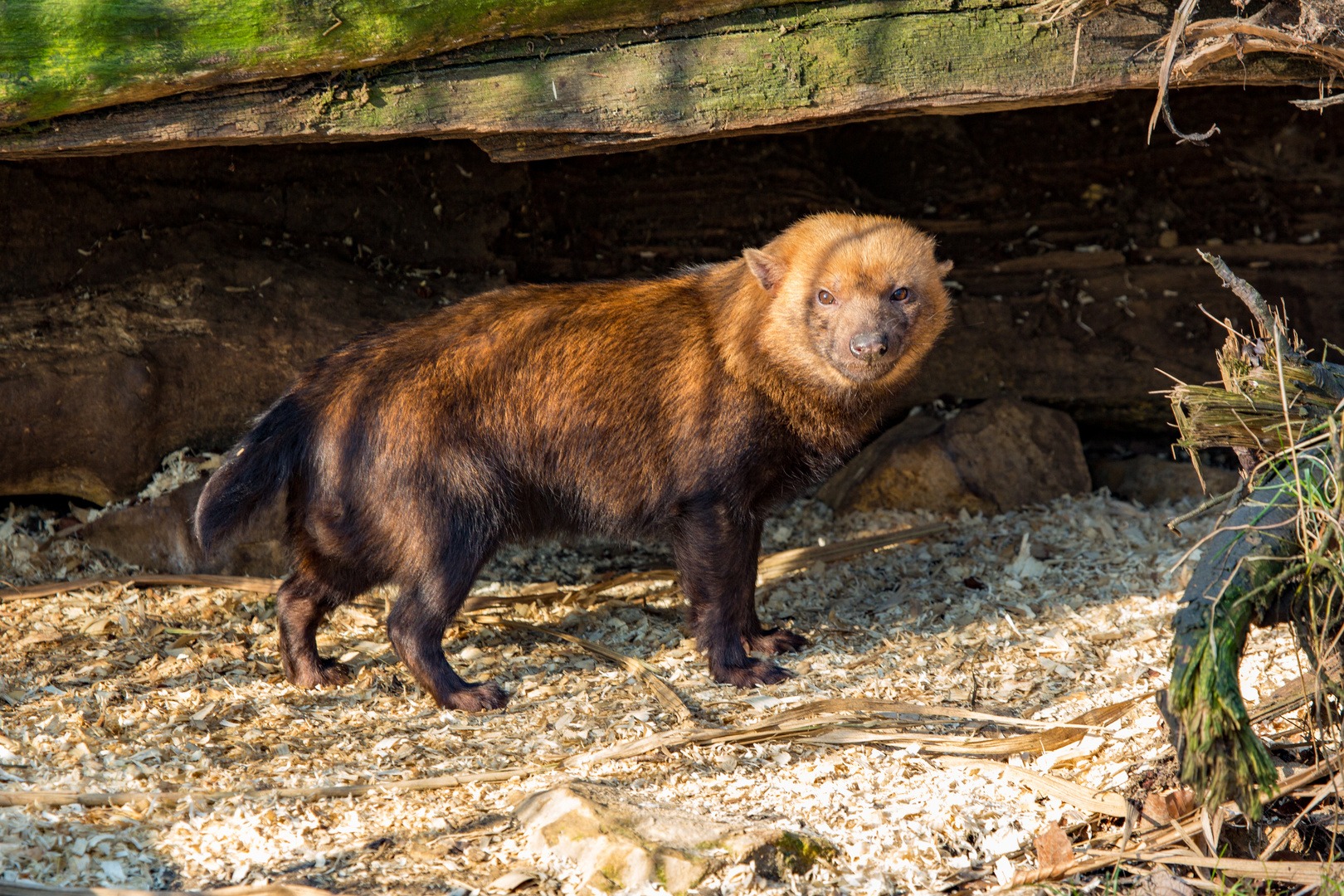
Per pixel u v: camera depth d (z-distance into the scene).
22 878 4.12
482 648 7.07
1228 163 10.59
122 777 4.98
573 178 10.36
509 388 6.16
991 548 8.65
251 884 4.22
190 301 8.39
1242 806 3.98
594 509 6.47
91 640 6.78
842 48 5.81
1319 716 4.66
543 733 5.76
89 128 5.77
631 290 6.56
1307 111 10.50
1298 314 10.15
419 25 5.62
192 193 8.91
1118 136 10.69
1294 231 10.45
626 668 6.70
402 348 6.20
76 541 7.89
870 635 7.27
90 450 7.86
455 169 9.84
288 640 6.38
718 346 6.30
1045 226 10.68
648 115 5.91
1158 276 10.39
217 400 8.23
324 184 9.40
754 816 4.76
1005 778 5.16
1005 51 5.79
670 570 8.52
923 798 4.96
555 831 4.49
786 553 8.61
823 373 6.21
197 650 6.79
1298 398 4.55
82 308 8.20
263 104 5.78
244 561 7.93
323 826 4.68
